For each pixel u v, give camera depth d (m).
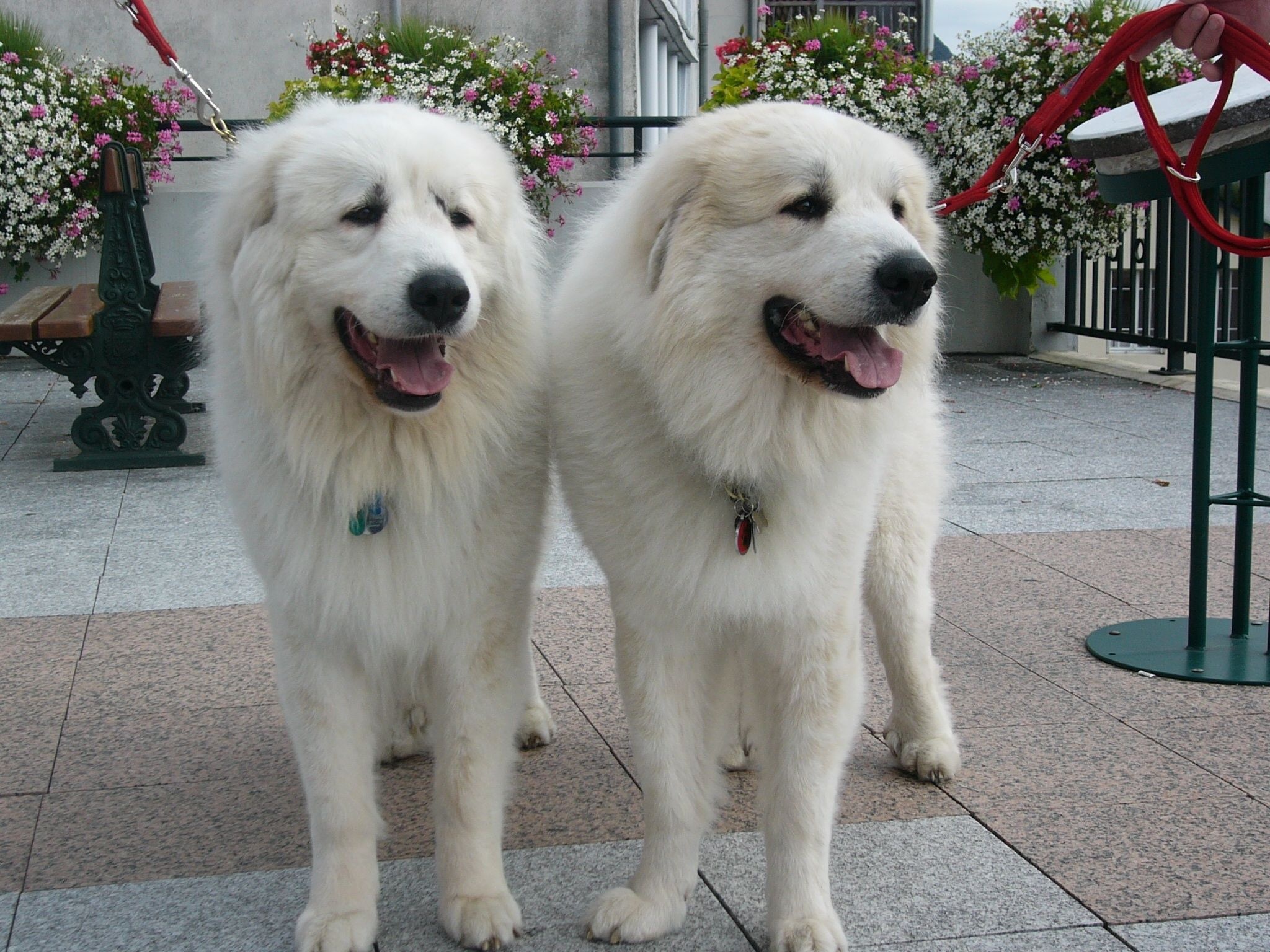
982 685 3.71
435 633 2.53
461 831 2.49
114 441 7.10
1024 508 5.79
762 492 2.46
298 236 2.41
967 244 9.20
